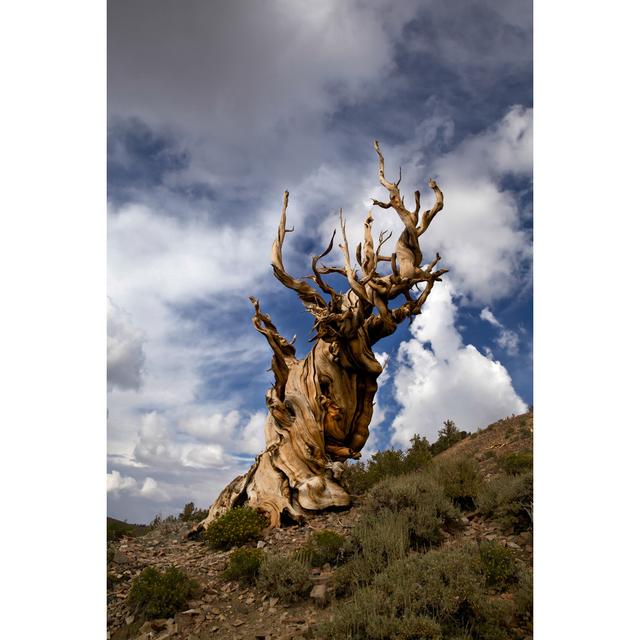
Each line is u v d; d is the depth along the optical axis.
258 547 9.70
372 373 12.33
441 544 8.20
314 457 11.74
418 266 12.54
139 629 7.15
